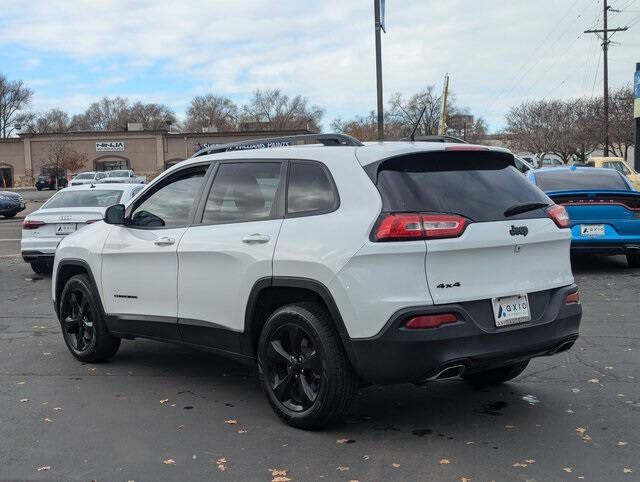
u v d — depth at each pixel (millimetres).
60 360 6297
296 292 4402
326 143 4812
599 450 4016
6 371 5938
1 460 4020
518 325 4176
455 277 3994
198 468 3877
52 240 10992
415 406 4871
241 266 4621
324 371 4191
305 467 3857
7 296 9789
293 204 4516
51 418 4730
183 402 5051
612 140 42938
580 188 10625
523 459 3906
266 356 4539
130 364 6129
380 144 4492
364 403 4957
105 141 65875
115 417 4738
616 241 9672
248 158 4945
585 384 5285
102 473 3834
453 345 3916
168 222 5387
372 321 3936
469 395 5105
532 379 5453
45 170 62344
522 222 4277
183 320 5141
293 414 4422
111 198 11531
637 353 6102
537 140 53750
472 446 4109
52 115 120188
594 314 7641
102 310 5906
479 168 4477
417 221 3920
